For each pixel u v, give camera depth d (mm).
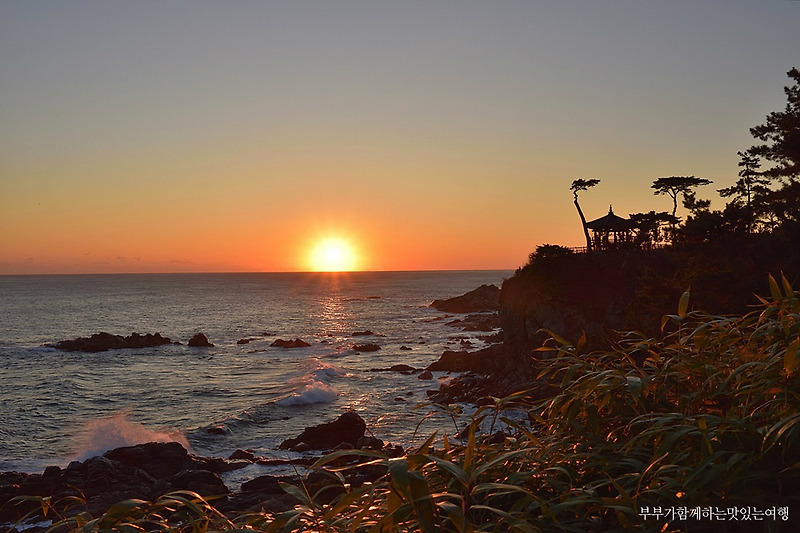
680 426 2201
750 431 2180
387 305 183750
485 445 2459
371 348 85188
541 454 2408
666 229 58344
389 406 48938
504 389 51312
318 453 34562
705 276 29359
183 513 2174
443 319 135500
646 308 37219
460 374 62875
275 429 42250
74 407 50406
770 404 2381
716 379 2645
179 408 50156
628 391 2682
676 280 33938
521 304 54781
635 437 2299
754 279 28953
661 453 2072
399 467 1750
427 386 57625
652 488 2084
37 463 34406
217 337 104438
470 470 2029
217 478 28344
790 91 36812
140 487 27516
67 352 85750
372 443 30094
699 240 37375
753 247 34781
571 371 2752
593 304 51594
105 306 182000
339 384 59625
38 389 58188
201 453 36625
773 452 2176
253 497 24406
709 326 2920
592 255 56719
